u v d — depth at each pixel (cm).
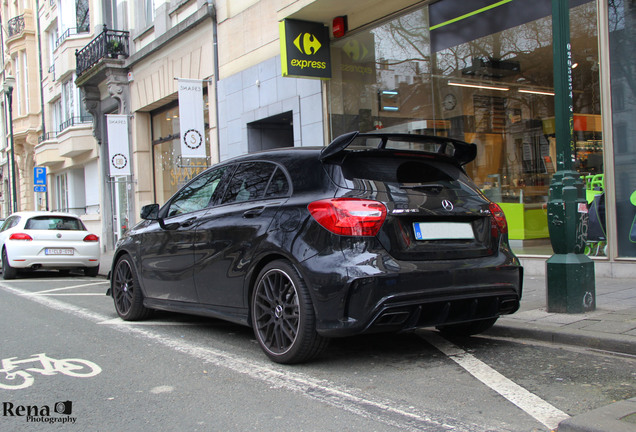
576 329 452
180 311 539
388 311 363
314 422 305
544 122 805
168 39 1563
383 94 1034
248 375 397
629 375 365
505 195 872
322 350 400
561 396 332
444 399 335
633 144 695
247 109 1307
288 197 425
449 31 930
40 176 2355
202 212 517
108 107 1992
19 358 466
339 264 370
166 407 338
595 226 736
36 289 989
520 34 831
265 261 435
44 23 2725
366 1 1012
